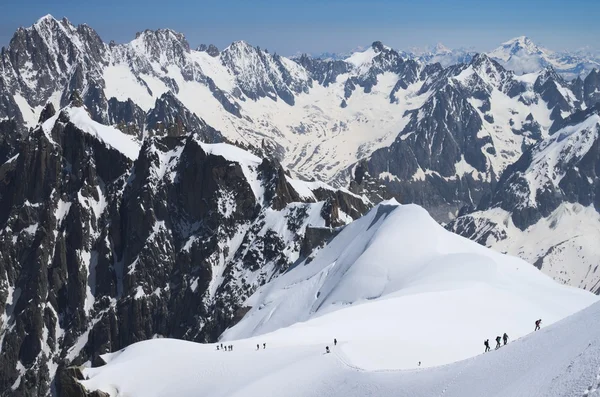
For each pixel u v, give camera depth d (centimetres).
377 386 10531
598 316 8569
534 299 19175
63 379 14400
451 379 9306
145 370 14438
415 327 15300
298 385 11819
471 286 18975
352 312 16812
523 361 8594
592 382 6600
